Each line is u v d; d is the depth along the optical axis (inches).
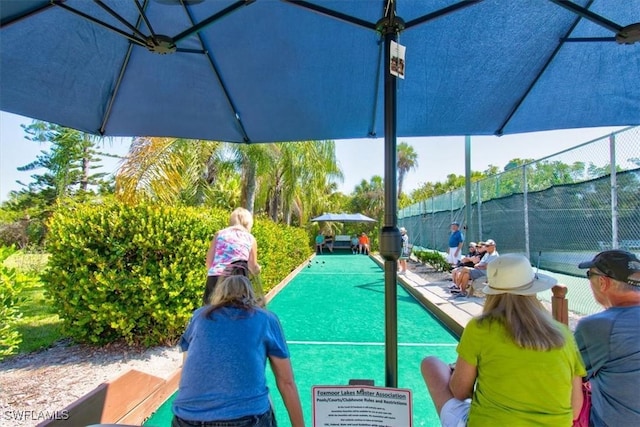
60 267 179.0
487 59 97.5
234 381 69.9
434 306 274.7
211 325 74.5
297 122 123.0
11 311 152.0
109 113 105.5
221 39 92.4
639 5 83.8
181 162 329.4
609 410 70.4
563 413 63.4
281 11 85.5
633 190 172.6
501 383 64.8
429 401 136.3
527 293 67.1
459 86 105.9
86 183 1037.8
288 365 79.6
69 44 84.4
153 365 163.2
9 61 82.6
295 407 80.1
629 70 98.3
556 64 98.3
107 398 97.2
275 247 387.5
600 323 73.5
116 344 187.2
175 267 180.9
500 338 65.9
